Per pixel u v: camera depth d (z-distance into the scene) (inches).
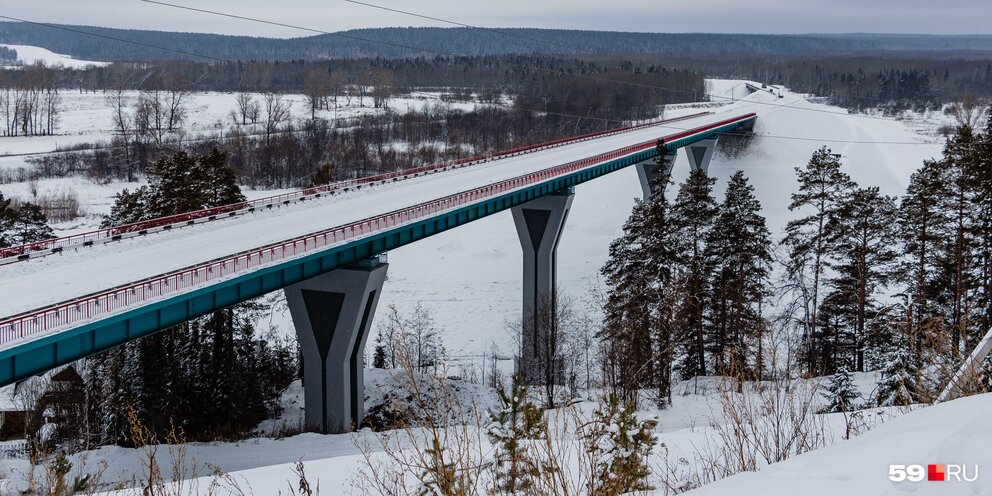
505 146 6343.5
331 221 2219.5
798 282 2470.5
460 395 2185.0
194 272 1589.6
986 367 505.7
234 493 807.1
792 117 6998.0
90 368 2065.7
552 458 372.8
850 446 292.5
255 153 5492.1
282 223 2197.3
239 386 2145.7
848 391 1176.8
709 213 2338.8
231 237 2009.1
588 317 3174.2
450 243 4384.8
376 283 2096.5
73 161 5246.1
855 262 2311.8
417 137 6466.5
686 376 2315.5
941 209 2098.9
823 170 2381.9
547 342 2319.1
